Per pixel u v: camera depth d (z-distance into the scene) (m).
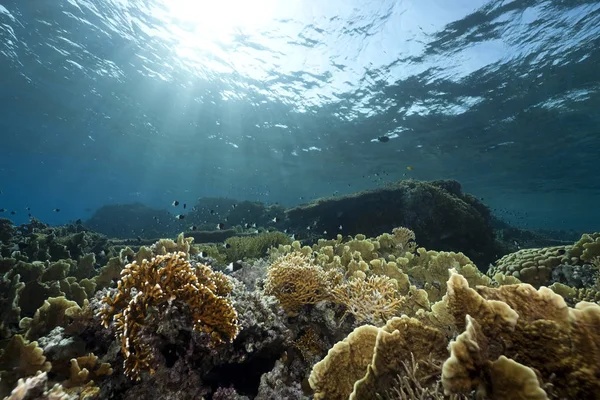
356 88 19.50
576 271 5.46
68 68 21.59
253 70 19.28
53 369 2.85
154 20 16.28
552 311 1.84
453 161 29.97
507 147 24.45
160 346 2.71
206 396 2.78
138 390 2.62
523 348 1.82
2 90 25.38
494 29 13.44
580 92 16.16
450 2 12.64
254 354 3.12
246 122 27.27
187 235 15.02
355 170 39.47
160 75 21.31
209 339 2.74
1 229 9.57
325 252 6.60
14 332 3.94
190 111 26.39
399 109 20.81
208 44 17.47
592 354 1.60
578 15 12.09
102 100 26.19
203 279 3.19
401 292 4.97
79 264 7.10
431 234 12.29
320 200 15.22
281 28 15.59
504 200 51.75
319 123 25.31
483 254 11.93
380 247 8.02
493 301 1.90
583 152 24.02
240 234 15.41
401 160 31.81
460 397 1.66
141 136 35.00
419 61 16.00
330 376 2.35
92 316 3.20
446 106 19.41
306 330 3.81
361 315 3.62
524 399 1.43
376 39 15.31
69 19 16.91
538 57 14.44
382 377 2.10
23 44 19.27
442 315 2.79
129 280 2.79
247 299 3.44
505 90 16.95
